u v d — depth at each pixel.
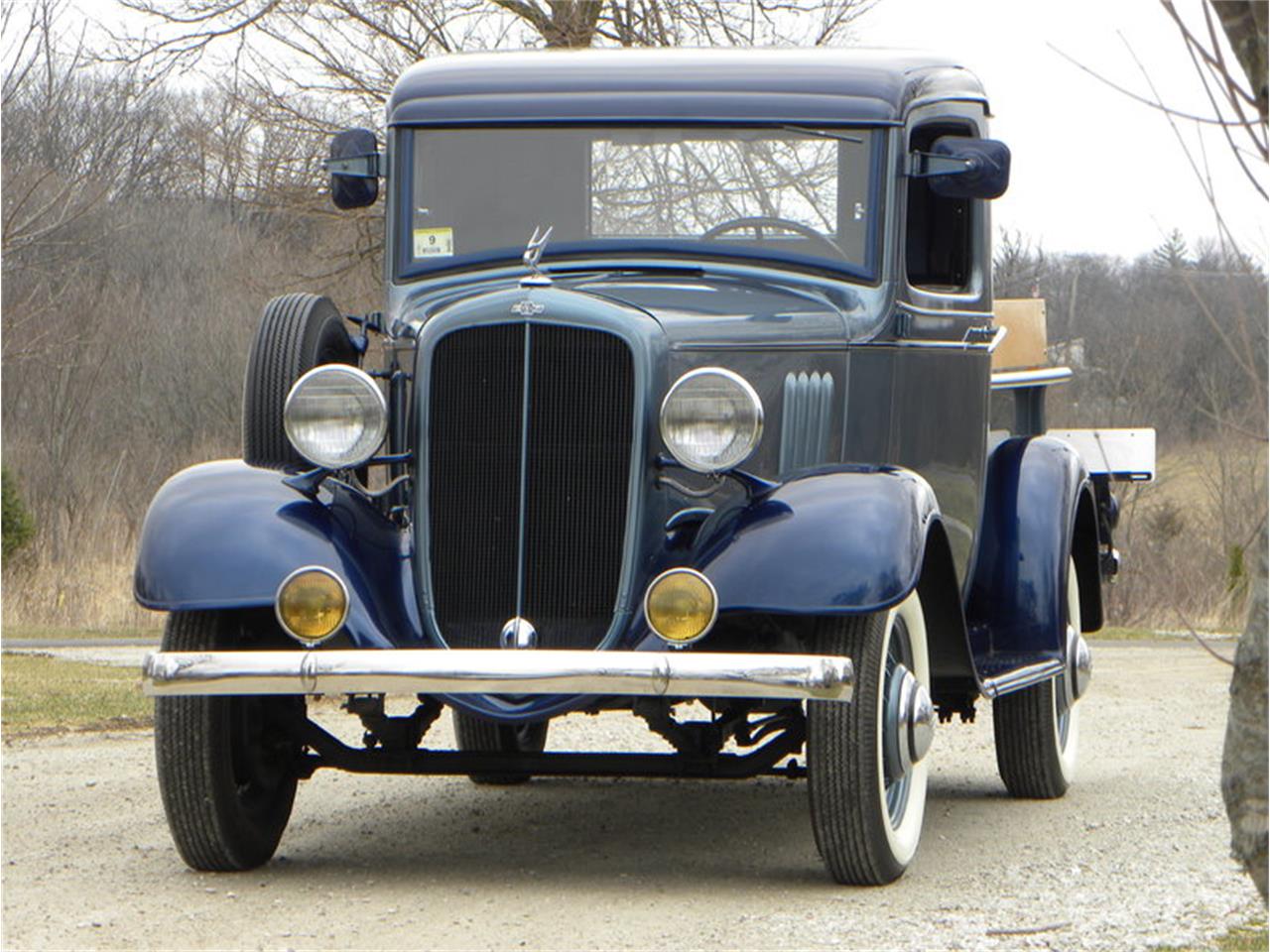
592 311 7.20
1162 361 35.31
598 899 7.04
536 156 8.46
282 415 7.77
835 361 8.02
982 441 9.55
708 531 7.15
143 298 45.25
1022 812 9.54
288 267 32.94
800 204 8.32
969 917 6.72
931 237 8.88
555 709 6.98
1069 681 10.25
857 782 7.02
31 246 28.72
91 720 13.19
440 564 7.24
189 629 7.17
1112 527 11.80
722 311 7.77
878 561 6.83
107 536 32.84
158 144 40.19
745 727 7.78
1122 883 7.46
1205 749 12.34
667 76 8.50
